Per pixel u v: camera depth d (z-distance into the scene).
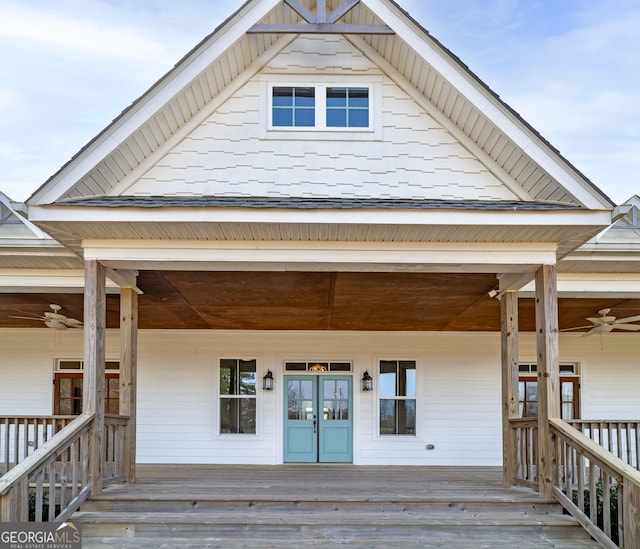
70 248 6.63
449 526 5.55
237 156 7.02
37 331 11.71
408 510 5.96
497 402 11.57
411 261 6.43
